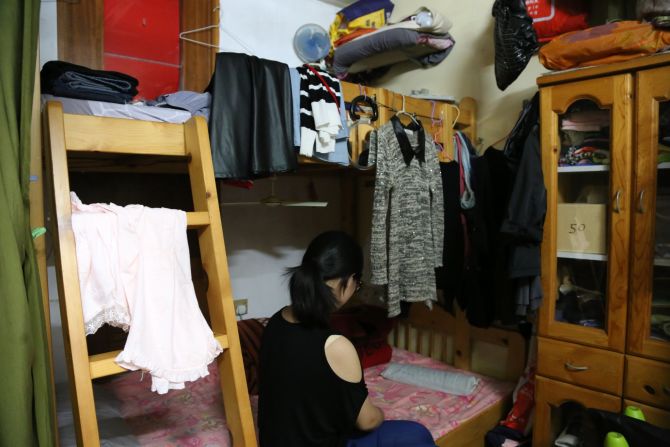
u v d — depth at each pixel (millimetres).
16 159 841
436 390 2244
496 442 1996
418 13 2535
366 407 1338
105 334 2199
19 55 886
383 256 1865
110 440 1437
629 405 1616
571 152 1828
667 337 1573
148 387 1978
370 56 2779
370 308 2926
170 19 2398
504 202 2117
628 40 1584
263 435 1298
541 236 1759
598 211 1744
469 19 2619
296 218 3008
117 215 1025
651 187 1560
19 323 793
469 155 2377
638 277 1593
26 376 798
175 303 1061
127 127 1127
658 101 1543
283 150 1570
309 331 1250
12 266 797
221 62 1515
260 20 2713
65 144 1008
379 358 2605
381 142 1862
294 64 2895
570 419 1822
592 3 2090
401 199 1954
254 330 2408
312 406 1210
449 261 2189
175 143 1212
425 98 2373
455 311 2570
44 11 1993
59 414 1591
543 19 2076
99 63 2156
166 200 2365
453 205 2203
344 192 3213
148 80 2346
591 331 1720
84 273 978
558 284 1878
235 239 2723
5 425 776
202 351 1057
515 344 2312
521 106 2391
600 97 1670
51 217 1010
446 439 1843
